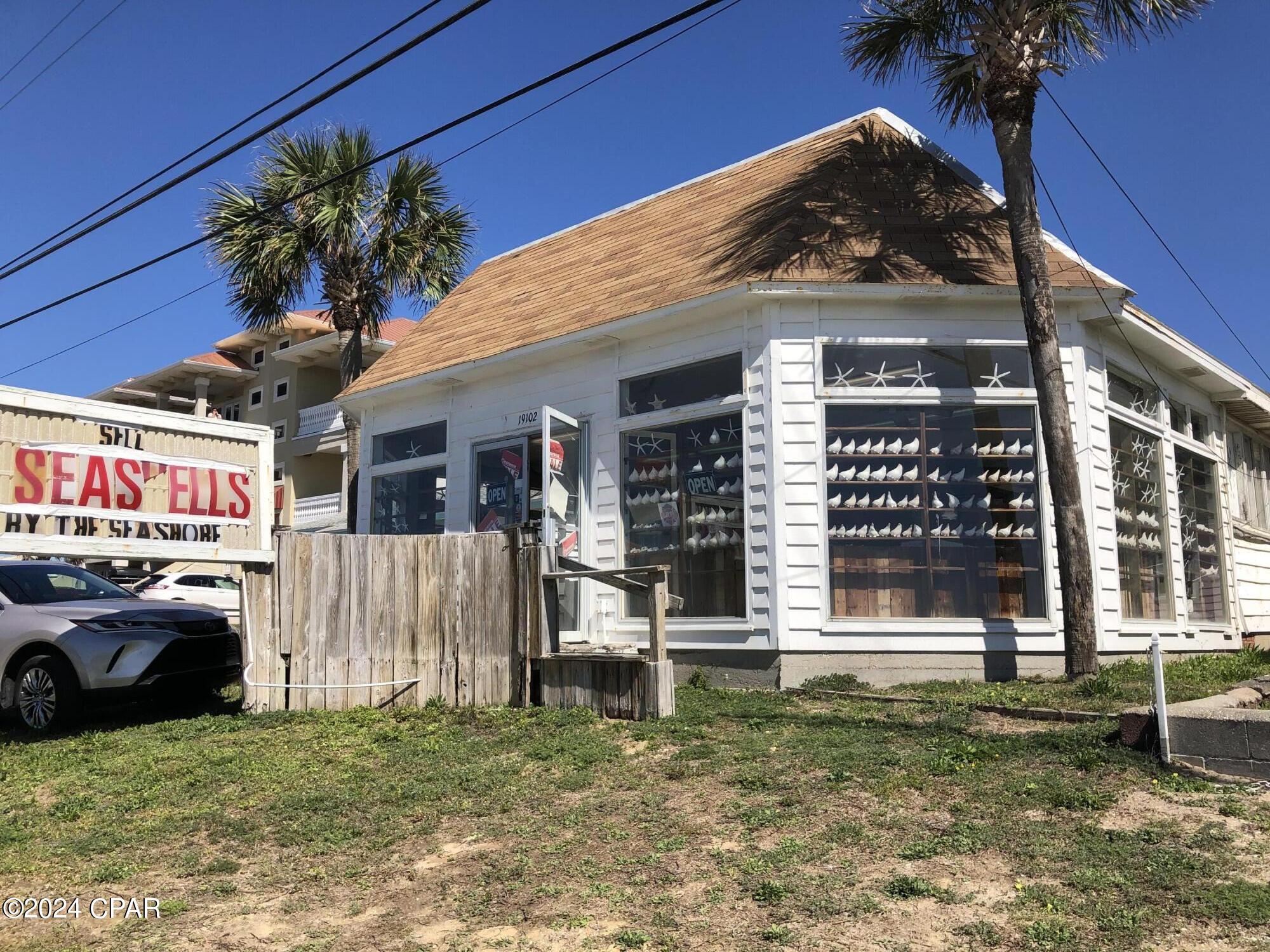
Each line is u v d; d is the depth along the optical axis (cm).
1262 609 1586
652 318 1137
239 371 3316
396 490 1501
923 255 1099
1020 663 1026
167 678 971
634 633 1157
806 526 1045
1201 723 608
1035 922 427
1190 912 427
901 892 468
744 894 484
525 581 948
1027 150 1023
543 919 477
